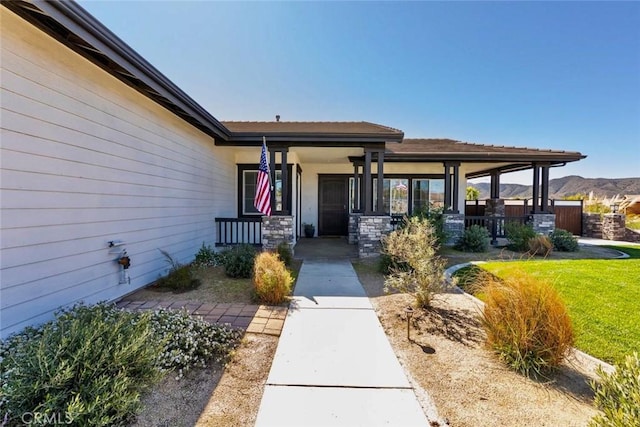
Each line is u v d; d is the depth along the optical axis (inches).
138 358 81.7
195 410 85.4
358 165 414.6
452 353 116.4
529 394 91.2
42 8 99.9
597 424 67.4
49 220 125.1
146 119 195.5
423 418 82.0
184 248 251.0
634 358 73.2
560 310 104.6
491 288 118.5
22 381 68.7
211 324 134.0
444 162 394.9
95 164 151.5
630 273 210.4
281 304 169.8
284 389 95.3
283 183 294.2
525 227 347.3
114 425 74.2
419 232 199.2
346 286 207.6
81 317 101.3
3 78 106.3
